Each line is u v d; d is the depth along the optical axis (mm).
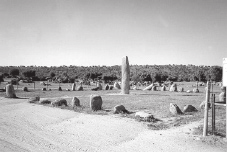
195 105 19281
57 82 76438
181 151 8352
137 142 9523
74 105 18656
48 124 13023
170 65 155000
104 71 129625
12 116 15258
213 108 10164
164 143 9242
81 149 8844
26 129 11930
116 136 10445
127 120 13258
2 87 43375
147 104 20016
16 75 93188
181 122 12789
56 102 19203
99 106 16984
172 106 15484
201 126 11609
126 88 31719
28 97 27172
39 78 88125
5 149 8758
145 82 76688
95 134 10844
